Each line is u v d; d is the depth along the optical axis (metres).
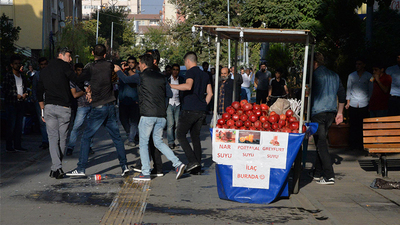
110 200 6.01
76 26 49.91
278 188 5.86
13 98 9.98
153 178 7.46
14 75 10.03
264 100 15.97
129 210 5.54
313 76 7.09
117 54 78.00
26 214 5.35
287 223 5.03
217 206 5.74
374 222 5.03
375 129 7.41
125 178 7.44
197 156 7.79
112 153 10.12
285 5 28.66
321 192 6.41
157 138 7.25
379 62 9.29
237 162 5.94
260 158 5.88
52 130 7.42
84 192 6.45
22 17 40.28
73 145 9.88
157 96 7.17
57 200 6.01
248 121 6.04
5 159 9.14
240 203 5.90
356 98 10.16
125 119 11.20
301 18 28.64
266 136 5.86
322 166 7.25
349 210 5.50
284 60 19.47
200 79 7.57
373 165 8.44
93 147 11.07
